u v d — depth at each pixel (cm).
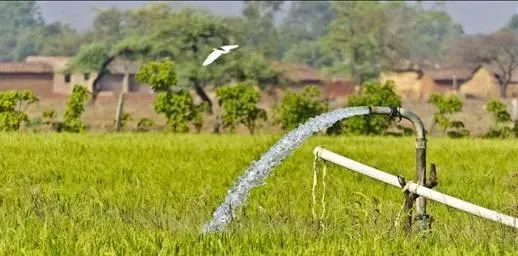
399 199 2064
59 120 5950
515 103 6103
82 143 3325
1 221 1638
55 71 10438
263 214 1758
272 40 10744
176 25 8381
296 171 2605
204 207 1841
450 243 1548
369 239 1502
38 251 1389
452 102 5412
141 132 4925
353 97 5341
